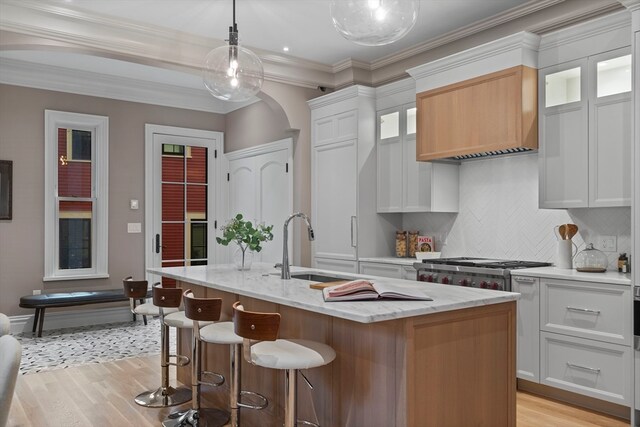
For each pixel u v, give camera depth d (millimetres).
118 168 6410
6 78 5664
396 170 5074
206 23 4500
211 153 7238
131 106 6527
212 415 3273
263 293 2646
